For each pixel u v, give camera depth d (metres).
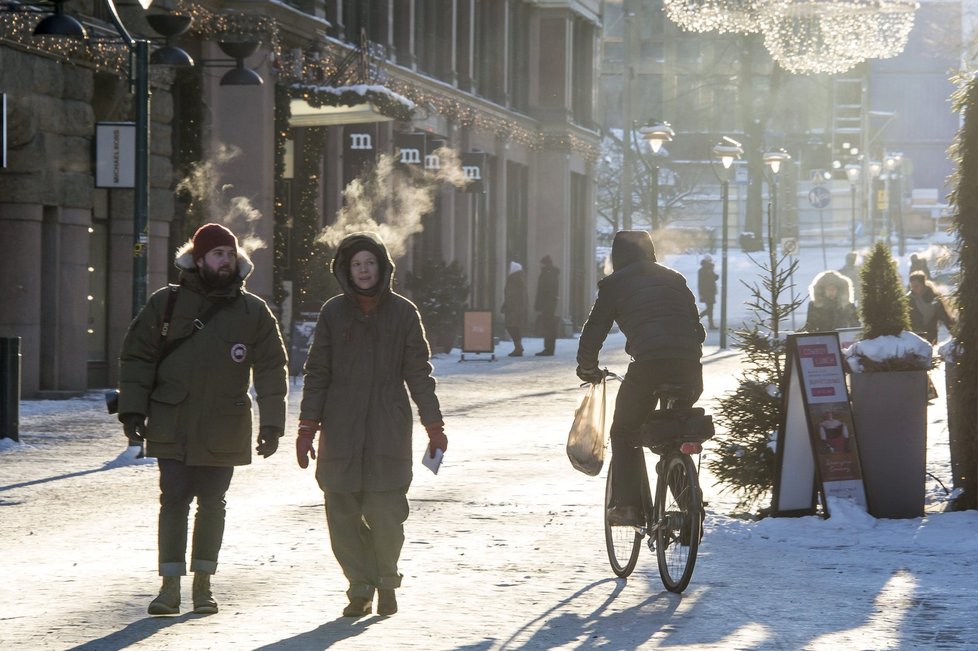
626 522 21.22
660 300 21.41
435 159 92.12
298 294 73.00
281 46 71.75
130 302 62.34
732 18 90.19
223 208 69.00
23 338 55.84
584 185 130.00
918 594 20.33
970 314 27.97
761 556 23.88
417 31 97.56
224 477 18.91
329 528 18.86
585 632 17.70
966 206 27.91
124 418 18.58
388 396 18.66
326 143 82.50
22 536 25.67
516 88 118.69
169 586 18.67
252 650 16.56
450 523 27.19
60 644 16.94
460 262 103.56
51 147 56.22
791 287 29.16
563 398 58.88
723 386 63.53
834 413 27.22
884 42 88.56
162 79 61.88
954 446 29.09
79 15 57.00
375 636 17.39
